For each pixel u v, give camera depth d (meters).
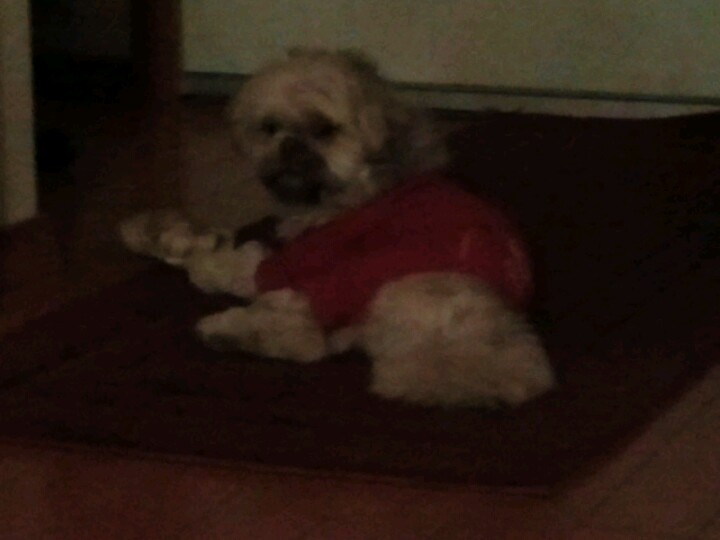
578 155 3.44
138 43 4.38
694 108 4.12
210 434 1.83
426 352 1.93
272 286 2.14
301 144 2.12
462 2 4.21
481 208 2.08
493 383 1.90
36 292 2.46
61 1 4.54
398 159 2.17
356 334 2.10
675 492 1.70
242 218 2.96
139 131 3.93
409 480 1.71
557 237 2.73
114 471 1.75
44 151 3.40
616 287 2.45
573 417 1.89
